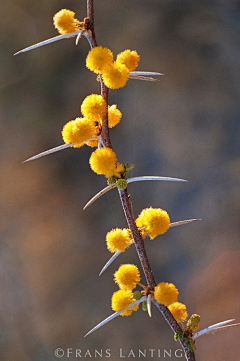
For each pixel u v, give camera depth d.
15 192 2.43
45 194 2.44
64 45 2.69
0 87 2.62
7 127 2.55
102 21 2.75
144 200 2.45
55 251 2.32
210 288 2.16
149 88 2.64
